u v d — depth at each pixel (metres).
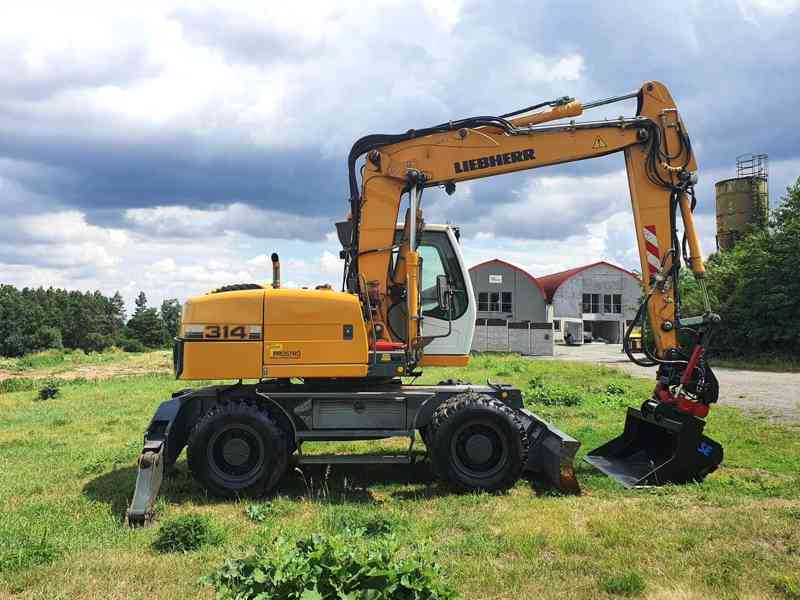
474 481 6.39
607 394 13.95
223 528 5.23
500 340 35.81
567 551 4.73
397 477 7.26
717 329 26.69
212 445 6.40
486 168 7.53
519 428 6.45
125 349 63.41
